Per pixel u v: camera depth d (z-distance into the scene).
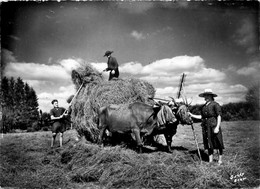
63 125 7.96
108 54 7.71
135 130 6.17
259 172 4.77
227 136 9.31
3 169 5.22
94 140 6.81
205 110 5.41
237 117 17.33
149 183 4.43
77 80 7.50
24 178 4.87
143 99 6.89
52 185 4.63
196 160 5.48
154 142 6.95
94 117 6.77
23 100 17.97
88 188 4.45
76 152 5.75
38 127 18.31
